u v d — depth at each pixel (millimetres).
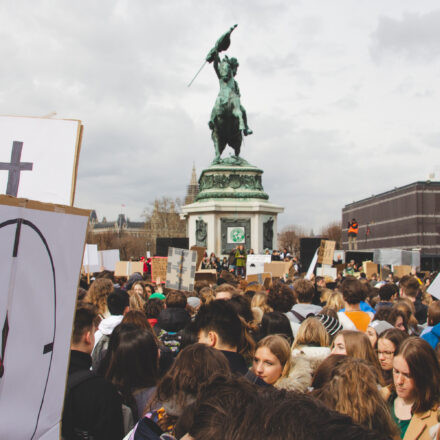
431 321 8242
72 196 4727
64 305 3865
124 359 5504
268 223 40812
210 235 40094
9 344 3422
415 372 4836
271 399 1740
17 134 4746
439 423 4645
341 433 1524
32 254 3559
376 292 14469
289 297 9750
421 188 121312
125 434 5305
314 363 6355
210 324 5891
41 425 3678
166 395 4359
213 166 41406
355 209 155250
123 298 8430
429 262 55094
